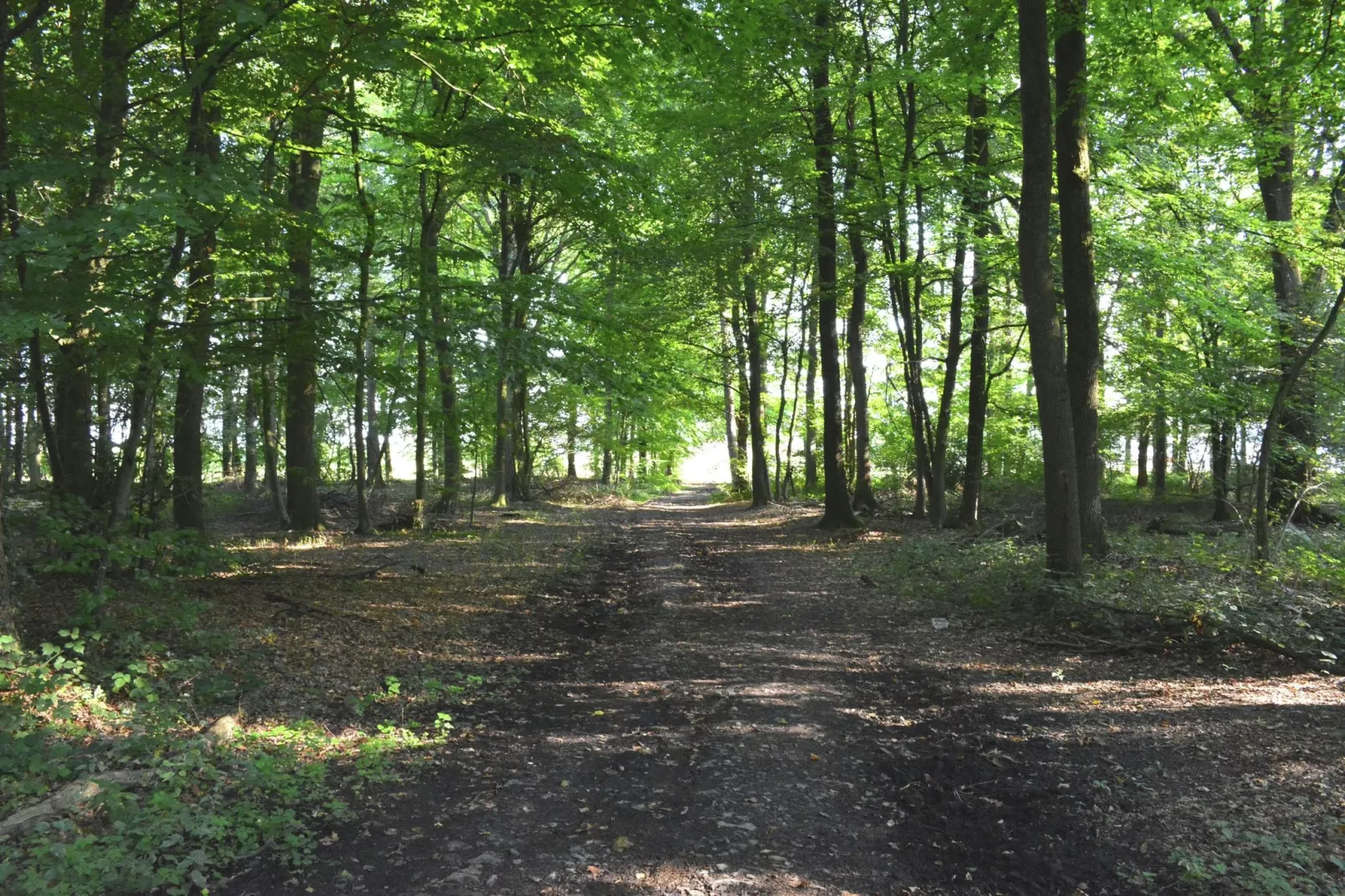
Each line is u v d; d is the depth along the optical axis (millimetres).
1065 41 9805
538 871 3936
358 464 16859
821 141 16609
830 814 4566
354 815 4504
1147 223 14234
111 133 7023
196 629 7570
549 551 16156
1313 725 5289
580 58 10000
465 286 10133
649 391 11070
